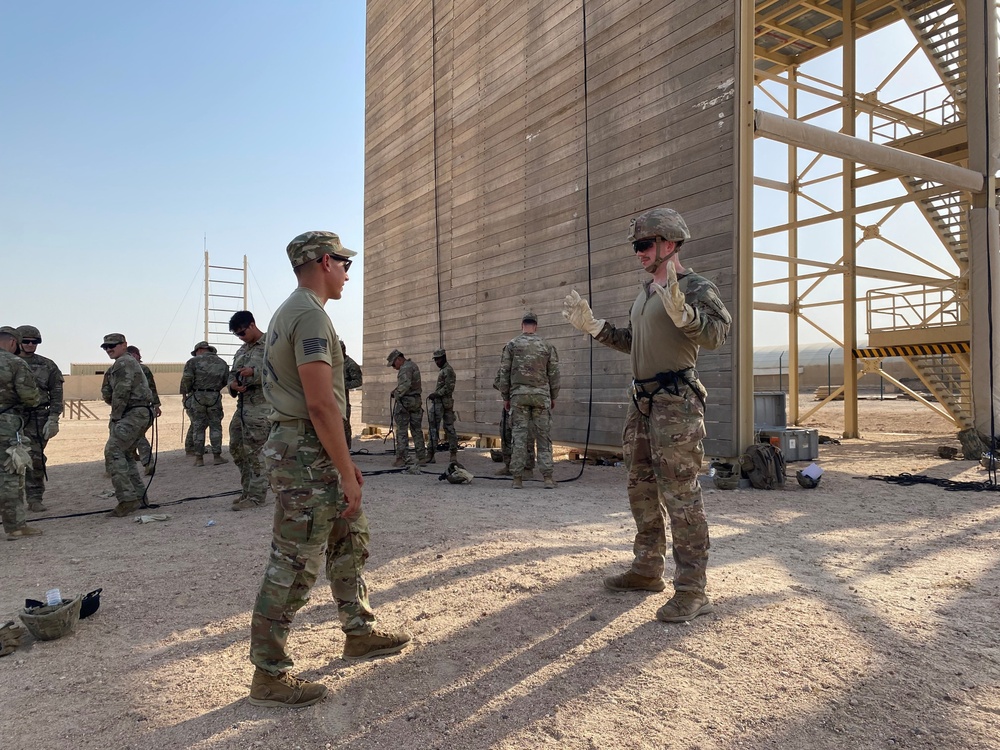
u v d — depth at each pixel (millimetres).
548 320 9445
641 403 2992
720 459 6730
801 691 2223
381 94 15125
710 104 6883
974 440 8359
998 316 8258
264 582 2273
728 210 6641
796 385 13766
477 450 11945
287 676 2309
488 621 2980
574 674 2410
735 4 6605
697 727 2023
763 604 3049
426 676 2457
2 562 4477
